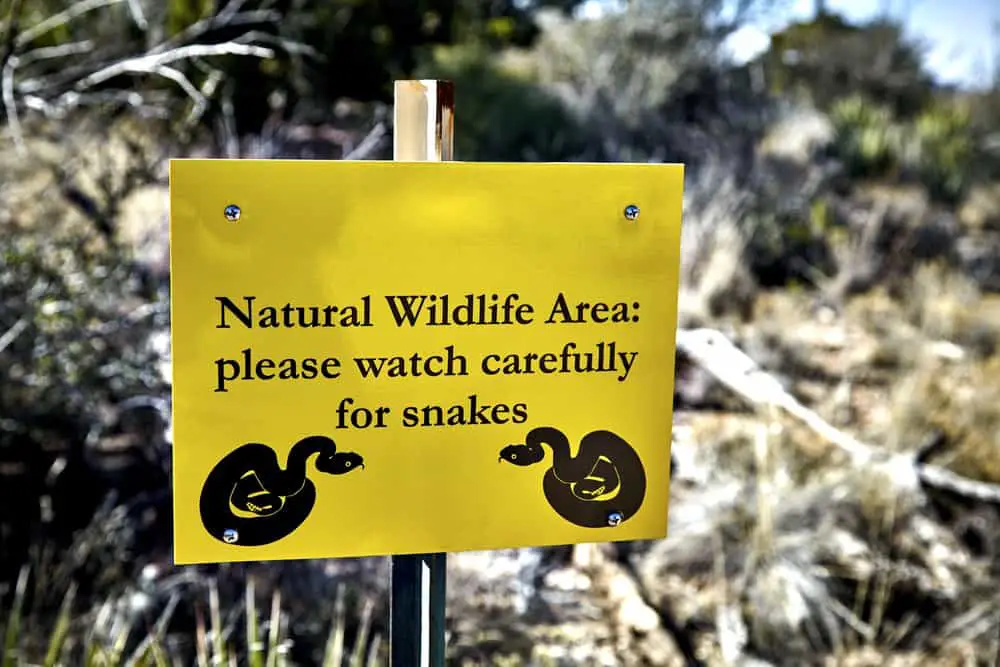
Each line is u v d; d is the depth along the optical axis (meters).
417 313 1.37
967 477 3.65
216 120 4.56
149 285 3.62
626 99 8.99
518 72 8.73
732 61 10.31
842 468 3.54
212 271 1.32
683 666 2.68
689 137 8.72
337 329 1.35
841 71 11.70
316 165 1.33
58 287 3.14
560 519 1.44
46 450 3.31
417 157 1.46
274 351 1.34
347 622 2.75
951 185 8.79
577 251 1.40
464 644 2.70
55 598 2.74
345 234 1.34
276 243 1.33
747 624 2.88
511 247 1.38
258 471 1.36
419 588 1.50
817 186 7.84
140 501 3.21
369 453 1.38
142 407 3.42
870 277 6.67
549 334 1.41
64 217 3.61
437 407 1.39
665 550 3.17
